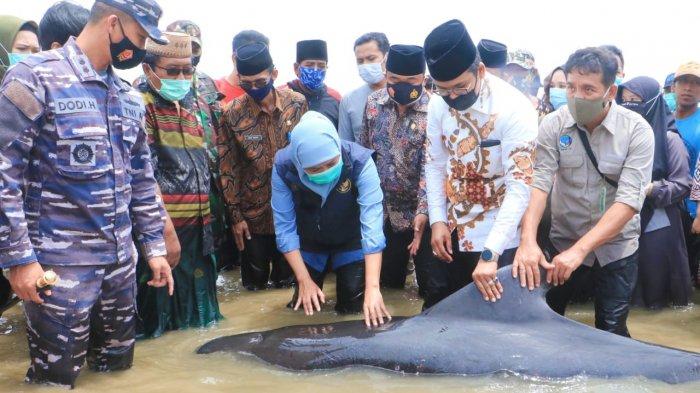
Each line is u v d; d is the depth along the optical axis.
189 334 4.27
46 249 3.05
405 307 4.89
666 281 4.88
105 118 3.13
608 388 3.01
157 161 4.25
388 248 5.41
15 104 2.86
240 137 5.34
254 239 5.50
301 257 4.57
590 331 3.42
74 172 3.02
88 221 3.10
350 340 3.56
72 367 3.16
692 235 5.55
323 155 4.05
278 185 4.34
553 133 3.95
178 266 4.35
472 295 3.59
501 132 3.71
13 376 3.40
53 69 2.97
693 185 4.77
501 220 3.57
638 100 4.95
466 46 3.47
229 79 6.52
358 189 4.34
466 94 3.65
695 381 3.06
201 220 4.41
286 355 3.56
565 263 3.55
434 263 4.41
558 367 3.17
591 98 3.60
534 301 3.54
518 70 5.90
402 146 5.11
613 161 3.79
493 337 3.40
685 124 5.63
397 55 4.74
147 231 3.52
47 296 3.05
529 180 3.61
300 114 5.46
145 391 3.18
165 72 4.09
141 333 4.18
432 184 4.13
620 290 3.99
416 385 3.19
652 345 3.30
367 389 3.16
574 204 4.00
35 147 2.99
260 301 5.16
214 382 3.31
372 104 5.27
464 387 3.13
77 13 3.89
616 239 3.93
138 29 3.08
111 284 3.27
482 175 3.87
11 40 4.60
